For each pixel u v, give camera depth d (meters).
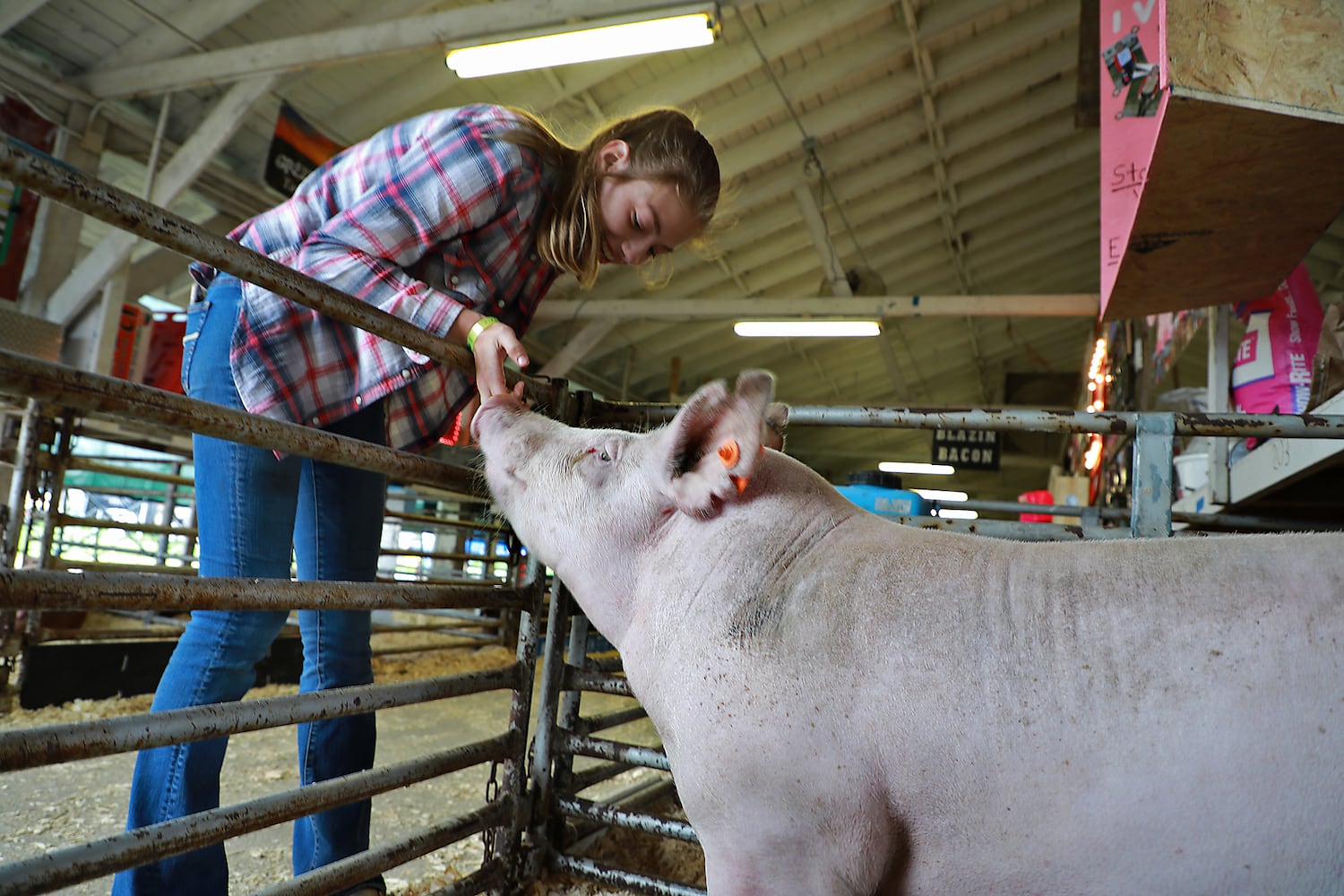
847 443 18.22
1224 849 0.91
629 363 12.07
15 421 4.07
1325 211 2.15
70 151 6.28
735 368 13.74
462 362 1.62
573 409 2.12
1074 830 0.97
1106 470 6.81
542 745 2.06
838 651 1.08
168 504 6.04
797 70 7.54
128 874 1.34
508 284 1.78
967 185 9.88
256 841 2.25
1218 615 0.96
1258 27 1.62
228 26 6.26
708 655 1.16
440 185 1.52
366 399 1.58
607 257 1.84
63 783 2.67
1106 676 0.97
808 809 1.06
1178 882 0.94
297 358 1.52
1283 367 3.12
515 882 1.92
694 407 1.25
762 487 1.29
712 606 1.20
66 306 6.31
